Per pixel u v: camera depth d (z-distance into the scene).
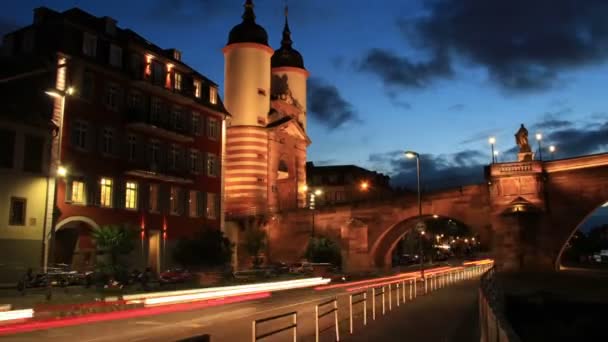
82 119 44.12
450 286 39.59
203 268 48.41
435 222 131.62
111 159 46.84
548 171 50.41
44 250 38.81
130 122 48.44
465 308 24.38
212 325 18.77
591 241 121.69
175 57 56.44
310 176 115.81
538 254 49.44
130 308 25.16
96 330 17.91
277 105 78.00
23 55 43.66
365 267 64.00
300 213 70.50
